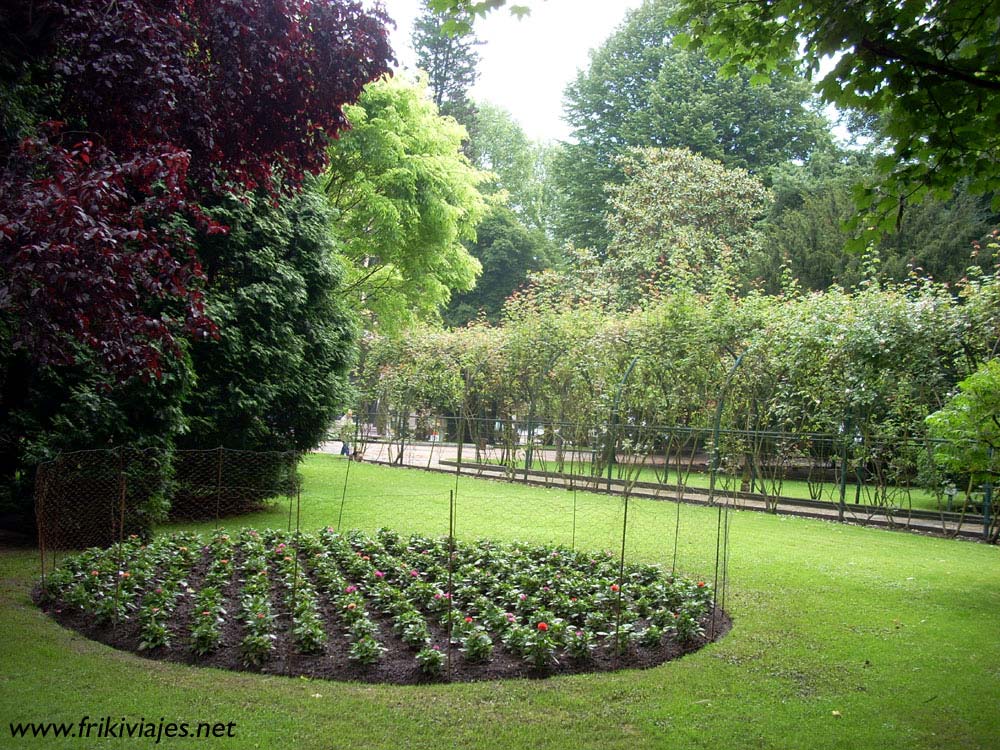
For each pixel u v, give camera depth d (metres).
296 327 11.78
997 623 6.24
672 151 25.53
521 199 44.47
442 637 5.42
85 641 5.29
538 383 16.98
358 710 4.19
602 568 7.20
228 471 10.87
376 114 18.22
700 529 10.66
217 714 4.08
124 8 6.14
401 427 20.41
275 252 11.08
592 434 15.27
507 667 4.91
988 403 7.04
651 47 32.56
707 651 5.40
